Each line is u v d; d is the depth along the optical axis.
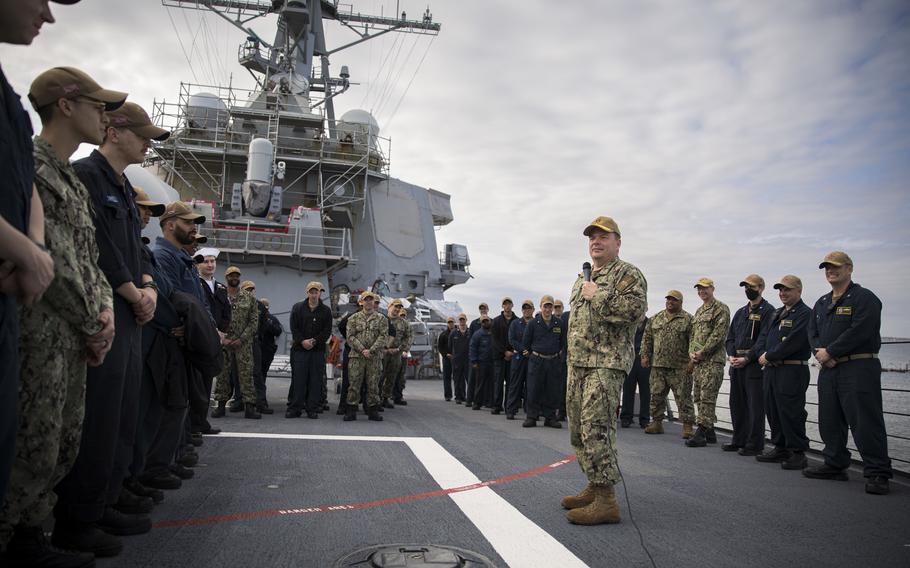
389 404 11.90
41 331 2.48
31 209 2.18
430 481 5.18
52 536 3.16
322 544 3.42
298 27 24.69
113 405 3.14
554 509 4.39
